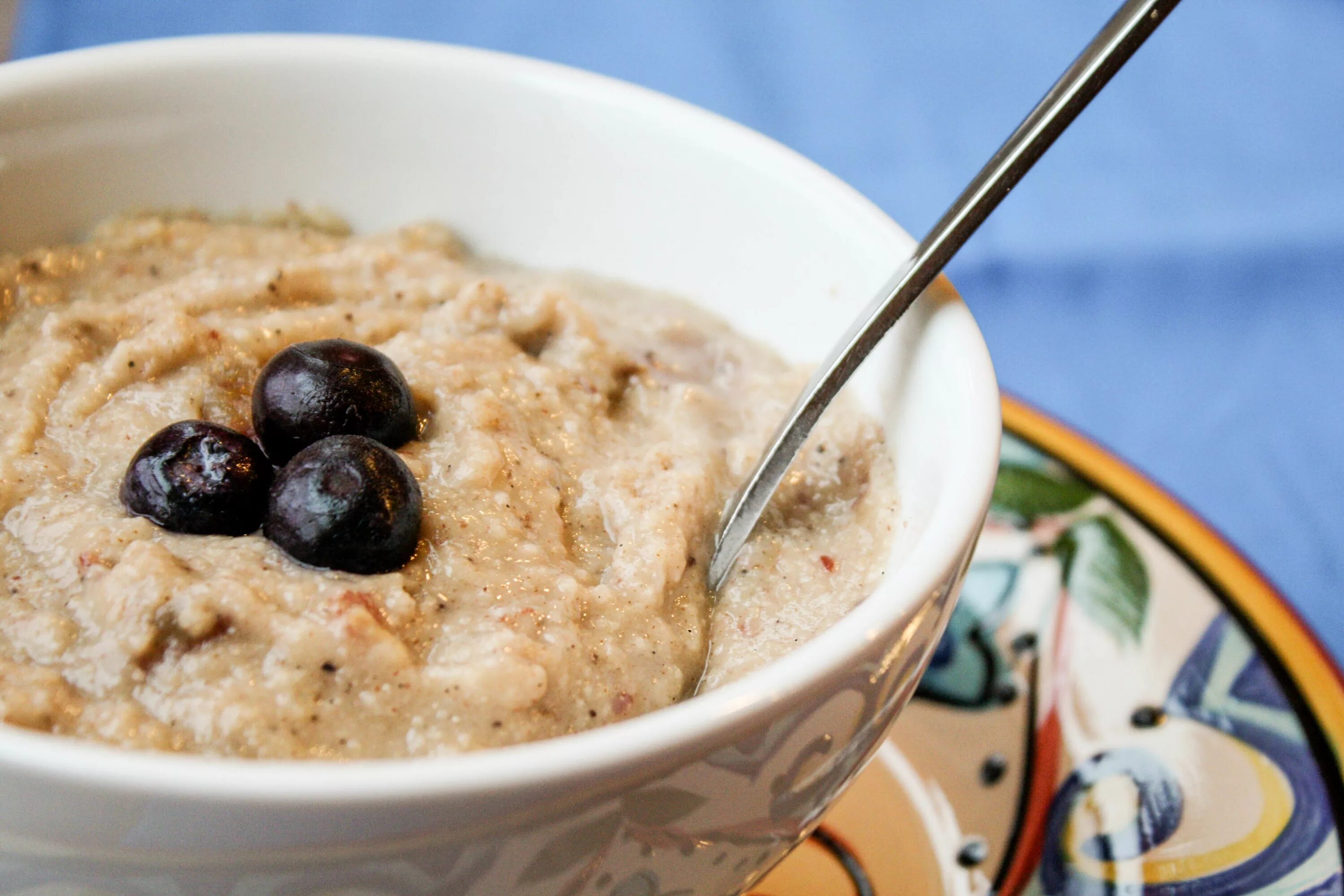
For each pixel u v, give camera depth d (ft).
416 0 1.23
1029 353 1.04
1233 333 1.06
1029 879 0.60
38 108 0.65
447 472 0.58
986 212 0.56
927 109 1.20
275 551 0.54
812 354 0.65
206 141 0.68
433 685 0.51
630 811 0.45
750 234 0.66
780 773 0.48
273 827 0.43
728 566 0.59
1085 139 1.19
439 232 0.70
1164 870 0.60
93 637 0.52
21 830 0.44
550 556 0.56
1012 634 0.68
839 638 0.48
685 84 1.21
